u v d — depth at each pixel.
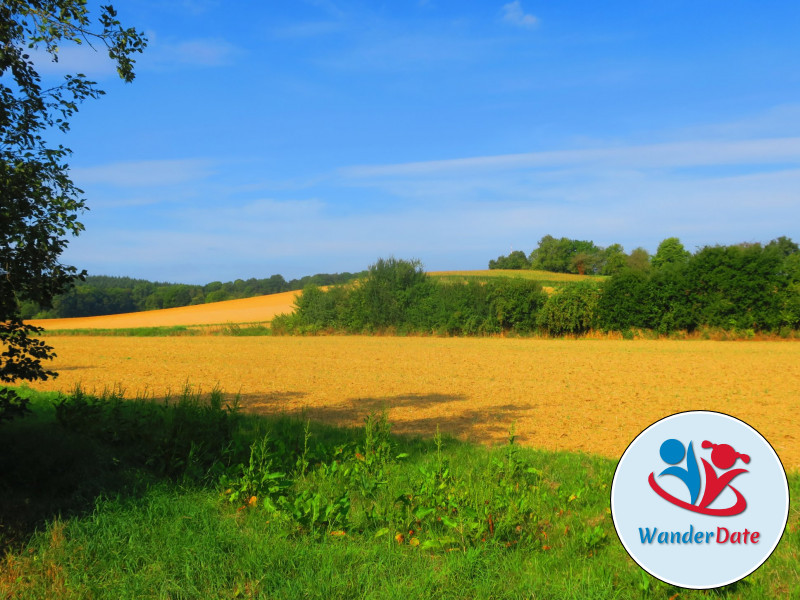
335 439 9.23
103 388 16.27
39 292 6.56
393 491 6.48
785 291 36.78
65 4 6.63
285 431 8.84
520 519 5.33
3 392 6.73
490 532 5.20
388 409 13.52
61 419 8.16
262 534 5.24
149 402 12.01
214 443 7.77
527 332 43.84
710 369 22.16
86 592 4.21
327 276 135.75
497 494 5.84
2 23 6.37
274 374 21.06
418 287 47.81
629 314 40.28
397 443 8.93
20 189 6.33
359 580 4.33
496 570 4.50
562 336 42.81
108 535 5.07
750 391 16.33
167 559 4.69
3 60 6.32
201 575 4.43
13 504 5.48
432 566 4.62
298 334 49.50
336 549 4.90
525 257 124.69
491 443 9.81
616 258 96.62
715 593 4.17
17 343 6.73
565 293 42.44
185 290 132.25
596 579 4.36
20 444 6.59
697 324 39.00
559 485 6.78
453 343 37.97
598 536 5.07
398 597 4.06
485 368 23.14
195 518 5.55
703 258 38.75
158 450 7.20
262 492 6.16
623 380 19.09
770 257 37.25
